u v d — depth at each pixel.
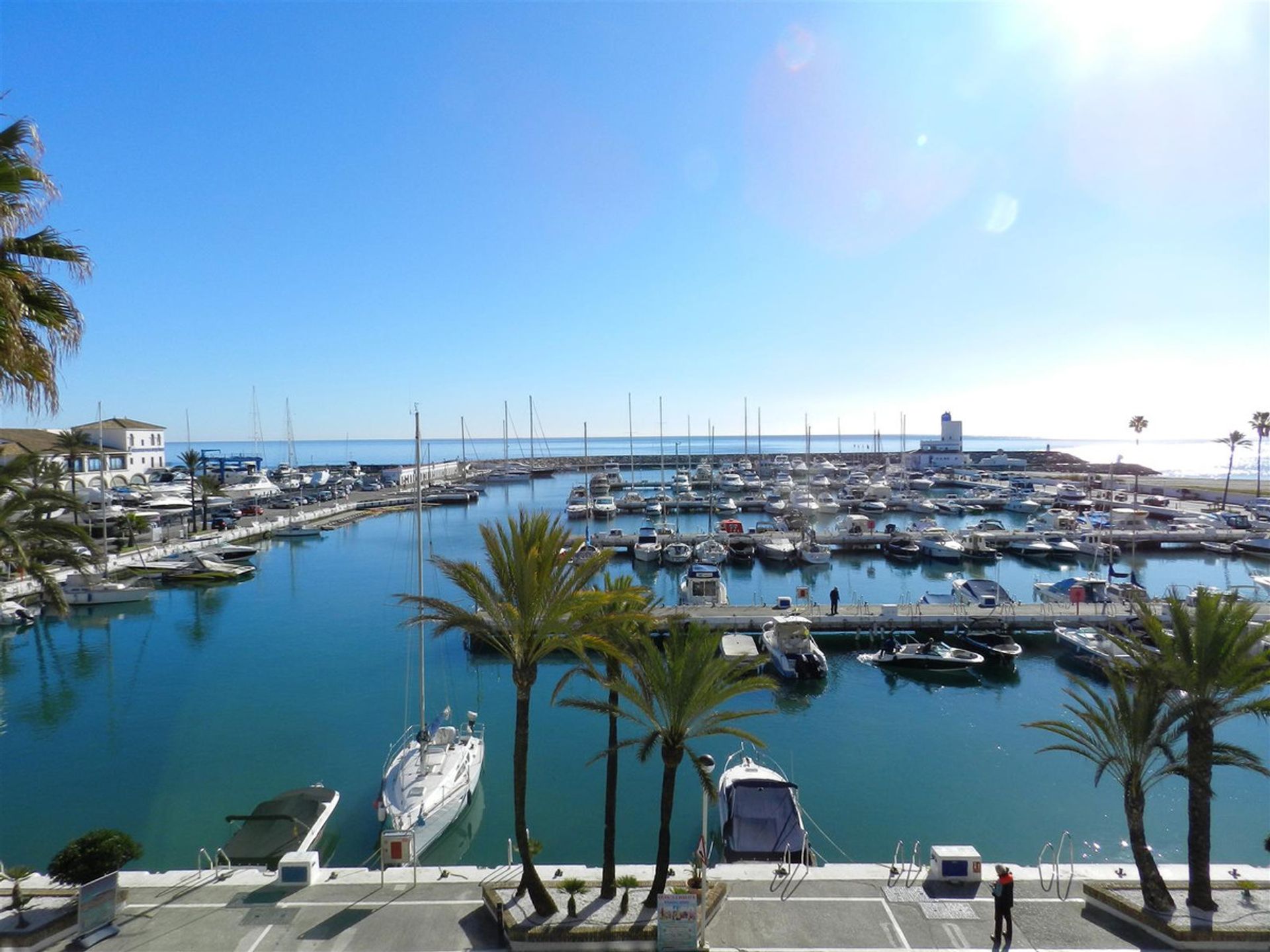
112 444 91.62
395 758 22.55
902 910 13.43
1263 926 12.48
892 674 34.09
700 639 13.62
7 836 20.30
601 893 14.00
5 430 71.75
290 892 14.15
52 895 13.78
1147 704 13.41
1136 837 13.48
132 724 28.41
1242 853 19.27
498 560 13.56
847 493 99.06
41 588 44.91
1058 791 22.83
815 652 33.12
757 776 20.47
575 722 28.83
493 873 14.97
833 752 25.75
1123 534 66.75
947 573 59.19
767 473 124.44
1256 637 12.98
